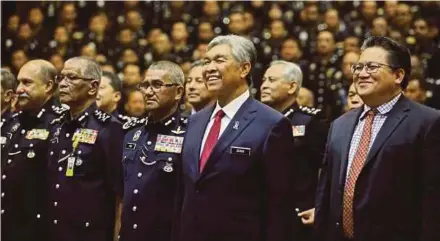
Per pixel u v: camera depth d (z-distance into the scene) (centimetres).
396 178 401
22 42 1180
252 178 414
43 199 537
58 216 512
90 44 1138
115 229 514
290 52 1007
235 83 425
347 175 416
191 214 419
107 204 512
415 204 404
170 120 493
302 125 582
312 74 950
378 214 401
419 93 760
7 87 610
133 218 478
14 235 536
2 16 1212
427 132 400
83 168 509
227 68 421
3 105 610
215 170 416
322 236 439
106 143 510
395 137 404
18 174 539
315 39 1077
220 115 431
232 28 1093
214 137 427
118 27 1175
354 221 407
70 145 518
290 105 596
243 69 427
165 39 1093
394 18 1064
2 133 563
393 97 418
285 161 413
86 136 516
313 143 578
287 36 1085
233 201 412
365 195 404
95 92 527
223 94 428
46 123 550
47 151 540
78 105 526
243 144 415
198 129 438
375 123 419
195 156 427
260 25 1141
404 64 416
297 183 570
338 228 416
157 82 487
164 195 477
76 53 1136
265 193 414
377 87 411
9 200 540
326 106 906
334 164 425
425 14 1072
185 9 1184
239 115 425
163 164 479
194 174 422
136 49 1118
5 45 1187
